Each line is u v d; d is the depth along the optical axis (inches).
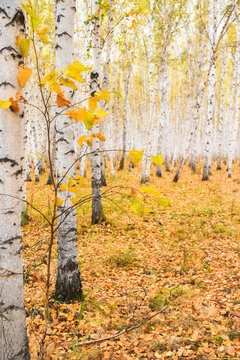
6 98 61.9
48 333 120.0
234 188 502.3
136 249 240.1
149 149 569.3
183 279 181.8
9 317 67.3
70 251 146.1
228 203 394.9
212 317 136.0
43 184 532.7
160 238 268.5
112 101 914.1
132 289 170.1
